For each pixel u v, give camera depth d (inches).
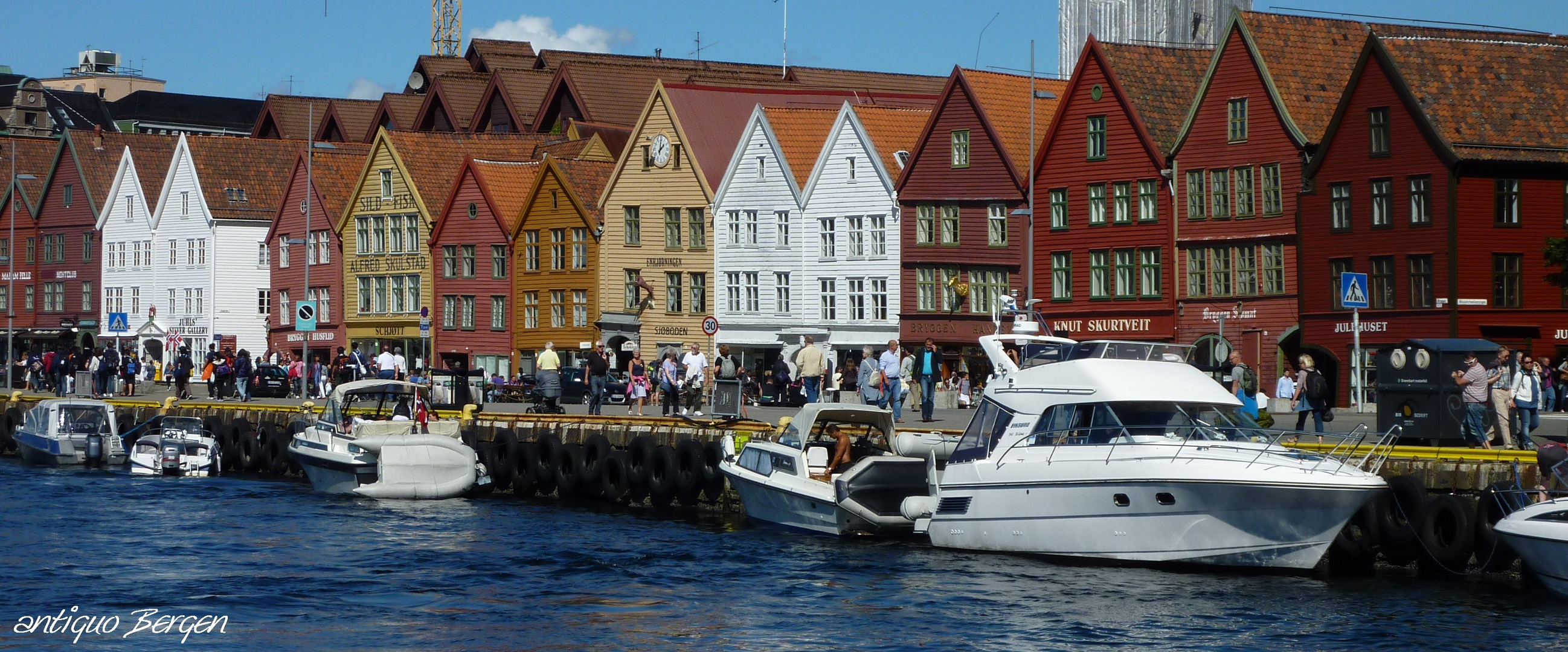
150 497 1641.2
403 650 923.4
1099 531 1098.1
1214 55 2390.5
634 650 920.3
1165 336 2431.1
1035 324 1225.4
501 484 1715.1
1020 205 2571.4
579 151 3294.8
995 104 2628.0
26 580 1123.9
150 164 3814.0
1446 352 1173.1
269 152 3767.2
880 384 1676.9
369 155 3358.8
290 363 2869.1
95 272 3880.4
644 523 1419.8
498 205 3132.4
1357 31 2470.5
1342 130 2240.4
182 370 2390.5
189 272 3644.2
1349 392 2234.3
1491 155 2138.3
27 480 1839.3
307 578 1131.9
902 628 958.4
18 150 4119.1
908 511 1220.5
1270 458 1059.9
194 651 917.2
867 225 2728.8
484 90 3956.7
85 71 7805.1
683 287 2920.8
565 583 1112.8
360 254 3368.6
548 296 3061.0
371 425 1631.4
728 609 1020.5
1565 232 2176.4
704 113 3009.4
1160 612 979.3
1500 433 1225.4
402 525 1406.3
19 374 3314.5
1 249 4097.0
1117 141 2481.5
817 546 1248.8
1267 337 2333.9
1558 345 2158.0
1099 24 3526.1
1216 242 2383.1
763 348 2834.6
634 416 1742.1
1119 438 1099.3
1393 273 2190.0
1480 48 2265.0
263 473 1967.3
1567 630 926.4
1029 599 1016.2
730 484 1487.5
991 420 1184.2
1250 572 1070.4
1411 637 916.6
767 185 2834.6
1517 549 992.9
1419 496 1070.4
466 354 3196.4
